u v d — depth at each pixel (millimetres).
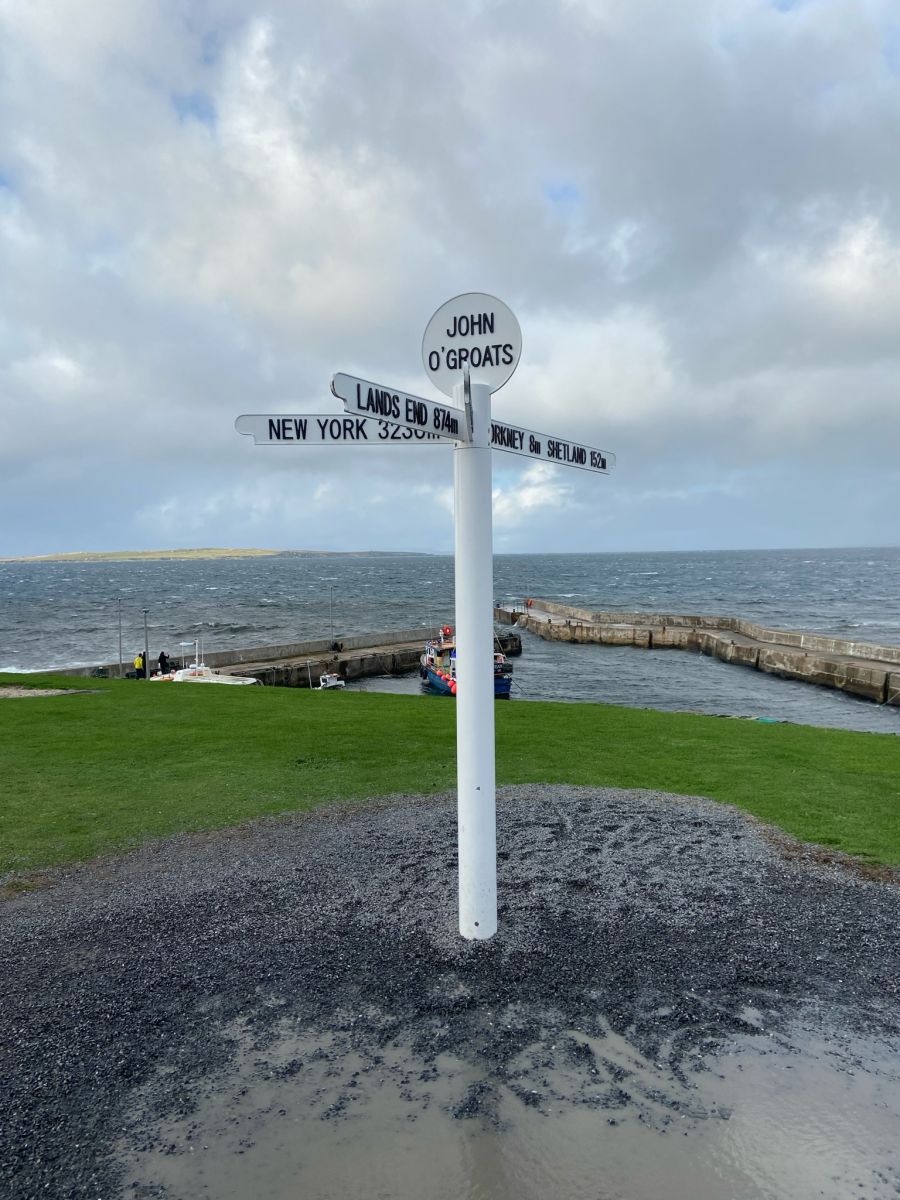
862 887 5379
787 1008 3885
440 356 4504
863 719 29531
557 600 94625
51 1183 2781
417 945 4543
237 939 4668
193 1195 2730
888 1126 3070
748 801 7566
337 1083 3316
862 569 178875
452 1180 2789
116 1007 3928
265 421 4145
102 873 5816
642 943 4551
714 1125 3061
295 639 58094
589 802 7520
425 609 86562
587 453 5328
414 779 8586
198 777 8727
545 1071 3387
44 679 19203
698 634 51688
